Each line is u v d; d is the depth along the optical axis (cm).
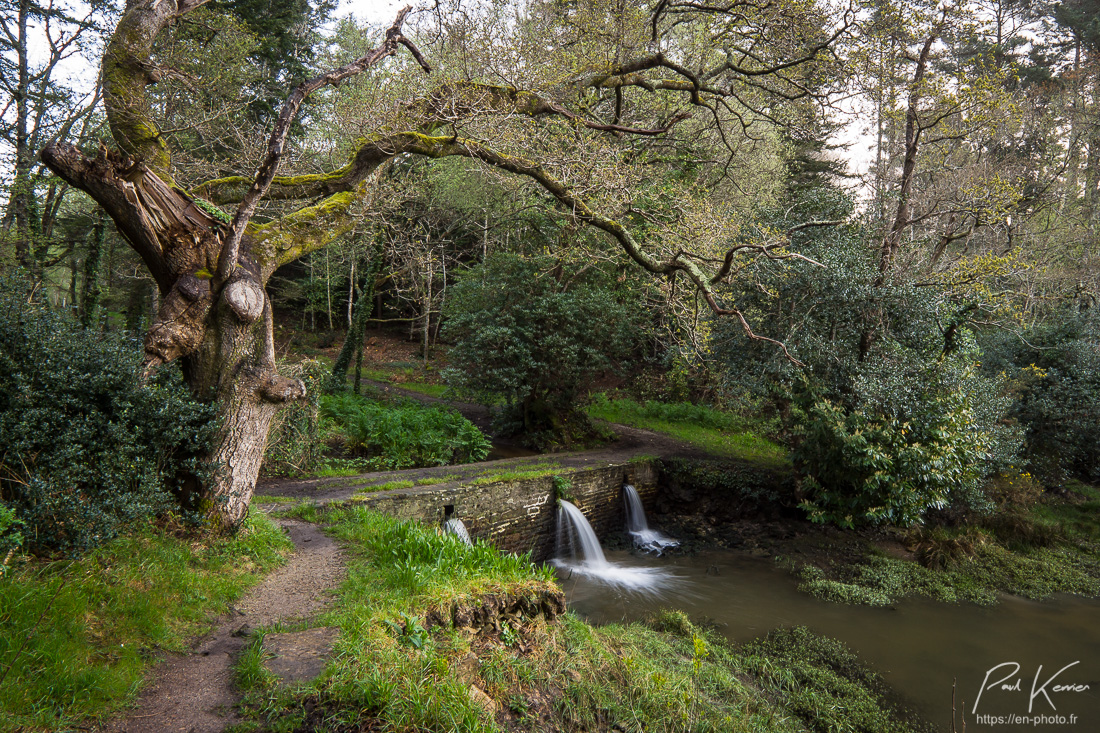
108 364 491
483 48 804
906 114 1248
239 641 413
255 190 557
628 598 1012
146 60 602
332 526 747
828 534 1312
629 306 1886
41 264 1548
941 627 916
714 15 1061
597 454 1598
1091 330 1639
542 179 875
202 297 579
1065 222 2456
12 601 342
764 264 1238
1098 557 1245
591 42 951
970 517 1302
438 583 514
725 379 1477
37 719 283
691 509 1488
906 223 1291
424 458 1424
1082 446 1606
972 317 1338
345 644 386
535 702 443
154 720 312
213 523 571
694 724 527
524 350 1638
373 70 1269
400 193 1426
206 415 577
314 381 1218
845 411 1233
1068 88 2698
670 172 1644
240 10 2058
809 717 659
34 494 420
